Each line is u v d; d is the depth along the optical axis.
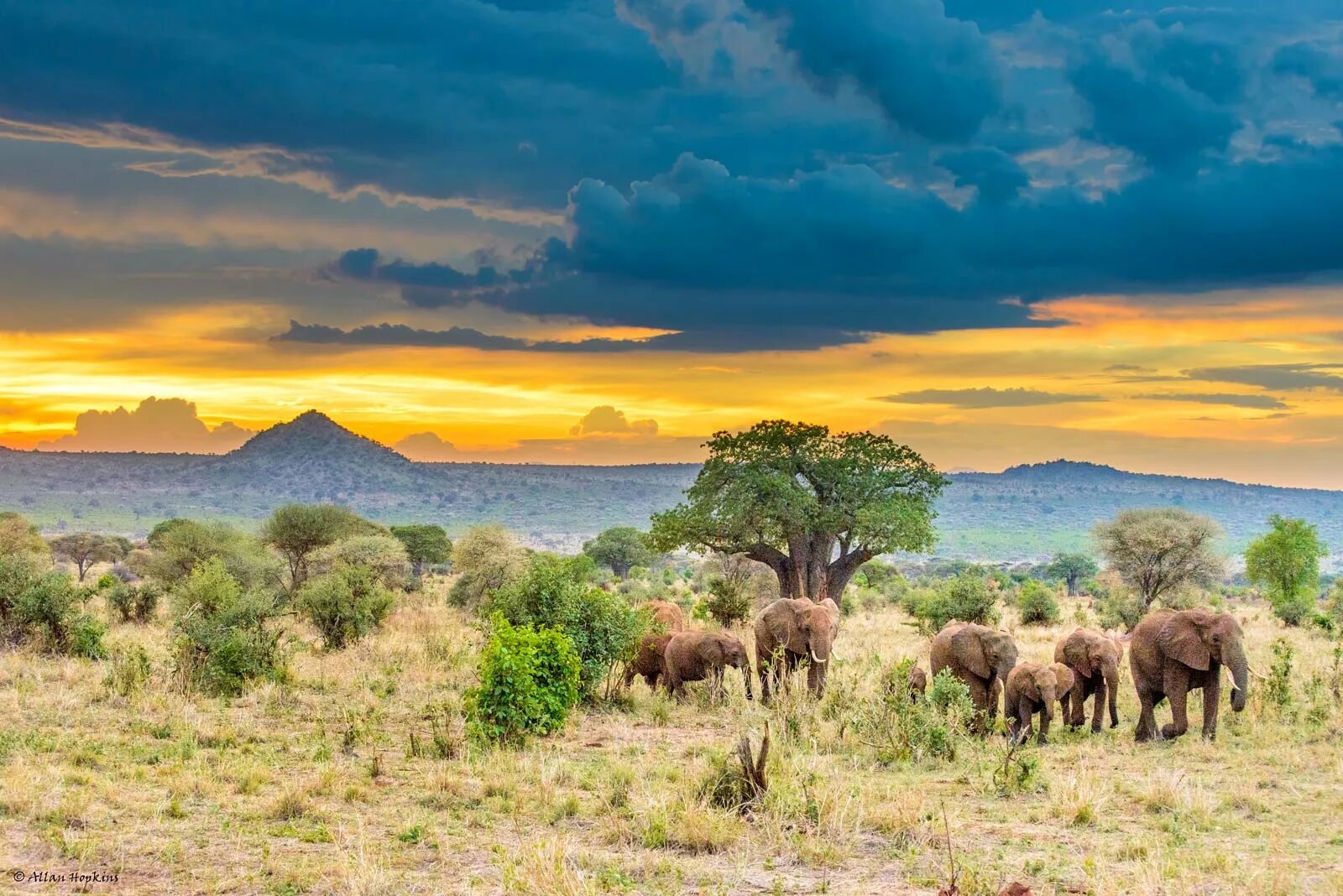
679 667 20.83
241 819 11.22
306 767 13.89
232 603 27.03
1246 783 13.07
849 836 10.63
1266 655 26.62
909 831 10.91
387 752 15.10
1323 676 20.34
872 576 71.38
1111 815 11.74
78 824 10.74
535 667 16.31
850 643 30.72
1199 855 10.02
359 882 9.02
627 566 82.88
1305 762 14.34
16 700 17.41
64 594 24.45
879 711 15.88
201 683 19.44
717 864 10.01
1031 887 9.13
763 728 16.31
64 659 22.61
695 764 13.71
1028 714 16.59
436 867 9.83
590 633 19.84
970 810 12.04
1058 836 10.92
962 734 15.00
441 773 13.07
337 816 11.45
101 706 17.48
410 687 21.06
